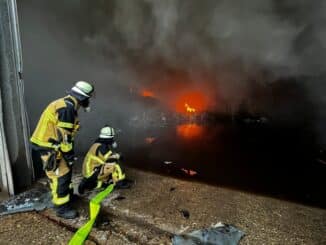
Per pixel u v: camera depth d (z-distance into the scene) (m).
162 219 2.93
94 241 2.71
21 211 3.19
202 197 3.43
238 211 3.09
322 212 3.05
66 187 2.97
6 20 3.28
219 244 2.53
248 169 5.04
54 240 2.70
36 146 2.79
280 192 4.08
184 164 5.27
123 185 3.65
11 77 3.39
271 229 2.74
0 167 3.51
